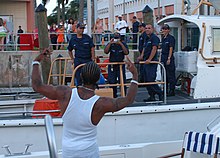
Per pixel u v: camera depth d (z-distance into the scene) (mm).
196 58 7262
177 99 7137
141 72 7570
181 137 6664
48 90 3990
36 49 14641
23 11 22391
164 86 6793
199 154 5387
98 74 3963
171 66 7418
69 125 3891
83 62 7227
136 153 5941
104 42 15211
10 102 7066
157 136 6547
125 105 3879
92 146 3885
